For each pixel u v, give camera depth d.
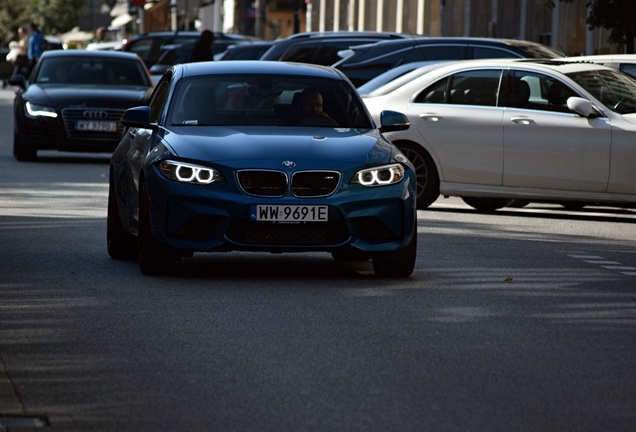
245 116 16.94
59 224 21.59
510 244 20.42
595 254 19.34
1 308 13.73
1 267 16.75
